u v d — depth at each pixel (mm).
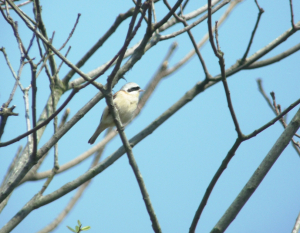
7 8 7836
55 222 10469
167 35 10352
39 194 8938
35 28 7445
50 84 9148
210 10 7578
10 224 8336
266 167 7676
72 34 8750
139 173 8398
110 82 7855
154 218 8148
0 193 8367
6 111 6977
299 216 7938
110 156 9750
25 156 10094
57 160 9383
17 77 7336
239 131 7691
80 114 8523
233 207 7531
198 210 7750
